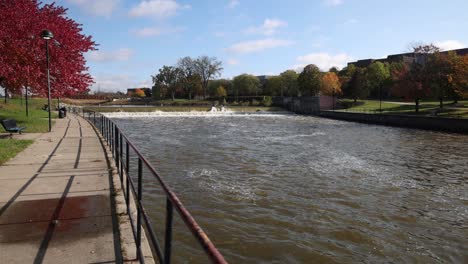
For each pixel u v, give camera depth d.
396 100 90.88
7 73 19.39
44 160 11.01
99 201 6.74
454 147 27.25
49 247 4.71
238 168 17.45
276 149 24.81
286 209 11.31
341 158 21.20
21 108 42.97
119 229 5.34
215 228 9.55
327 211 11.28
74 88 25.08
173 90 126.44
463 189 14.29
